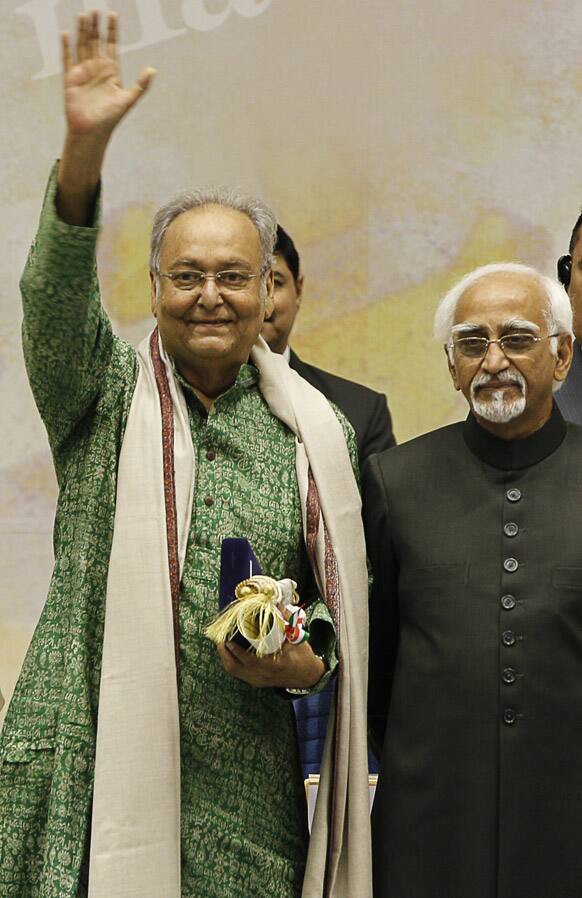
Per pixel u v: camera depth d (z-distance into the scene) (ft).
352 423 26.99
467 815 16.60
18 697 16.40
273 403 17.57
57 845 15.58
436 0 29.09
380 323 28.99
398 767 16.98
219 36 29.19
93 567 16.49
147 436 16.65
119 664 16.03
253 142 29.14
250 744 16.61
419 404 28.89
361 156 29.07
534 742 16.56
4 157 29.14
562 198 29.04
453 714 16.80
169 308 16.58
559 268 22.39
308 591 17.48
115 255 29.09
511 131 29.04
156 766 15.85
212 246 16.53
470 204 29.09
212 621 15.90
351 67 29.14
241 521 16.80
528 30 29.09
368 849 16.80
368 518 18.10
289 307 25.08
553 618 16.76
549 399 17.72
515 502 17.46
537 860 16.40
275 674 15.87
